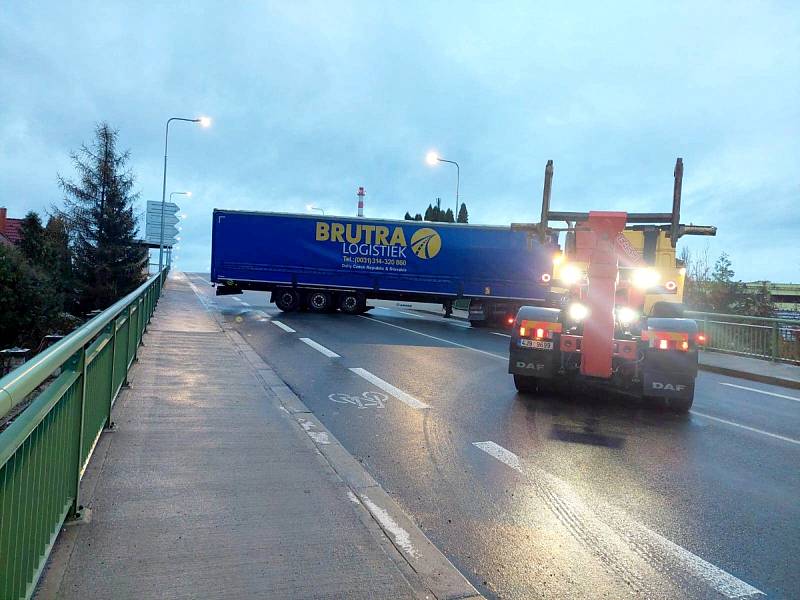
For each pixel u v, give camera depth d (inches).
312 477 199.0
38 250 1407.5
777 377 505.0
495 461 241.8
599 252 313.6
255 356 449.1
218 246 953.5
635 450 267.6
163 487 181.9
